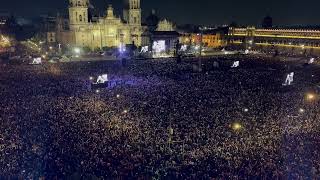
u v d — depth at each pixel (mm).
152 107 59031
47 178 31438
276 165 34000
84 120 50219
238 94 71500
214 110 57375
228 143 40469
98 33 189500
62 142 40344
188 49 185750
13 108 57188
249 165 33938
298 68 117375
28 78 87250
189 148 39281
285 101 65000
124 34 197250
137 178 31672
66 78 88562
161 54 165875
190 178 31734
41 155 36438
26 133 43812
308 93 72438
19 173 32219
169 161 35594
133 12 197750
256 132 44844
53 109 56906
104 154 36844
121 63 125000
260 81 88750
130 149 38500
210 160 35625
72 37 185875
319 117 52656
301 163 34562
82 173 32094
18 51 172750
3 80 83500
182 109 57812
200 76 96875
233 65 116500
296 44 187000
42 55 148875
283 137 42750
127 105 60344
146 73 100438
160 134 44156
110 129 45844
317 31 174250
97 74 96375
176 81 87250
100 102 62656
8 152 37250
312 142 40969
